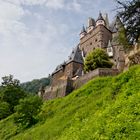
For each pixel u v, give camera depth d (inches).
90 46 4170.8
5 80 3169.3
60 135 1300.4
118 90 1285.7
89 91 1792.6
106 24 4367.6
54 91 2642.7
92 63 2726.4
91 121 1120.8
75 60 3799.2
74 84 2463.1
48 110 2001.7
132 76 1279.5
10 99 2997.0
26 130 1823.3
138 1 855.7
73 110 1583.4
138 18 880.3
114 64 3235.7
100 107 1285.7
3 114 2736.2
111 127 884.0
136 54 1558.8
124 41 935.0
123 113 950.4
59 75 3944.4
